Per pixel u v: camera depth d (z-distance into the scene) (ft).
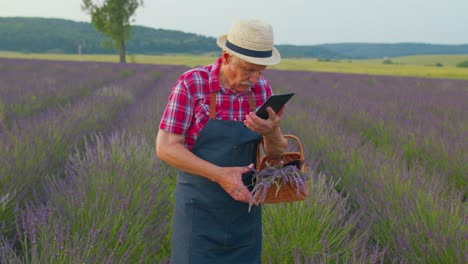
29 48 449.48
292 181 6.63
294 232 10.18
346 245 9.83
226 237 6.78
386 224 11.26
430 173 17.24
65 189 11.68
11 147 15.02
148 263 9.80
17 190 12.17
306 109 30.25
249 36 5.90
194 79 6.38
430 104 36.24
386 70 160.04
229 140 6.43
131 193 11.10
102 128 24.73
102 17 164.96
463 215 11.08
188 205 6.73
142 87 52.29
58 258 7.92
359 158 16.53
